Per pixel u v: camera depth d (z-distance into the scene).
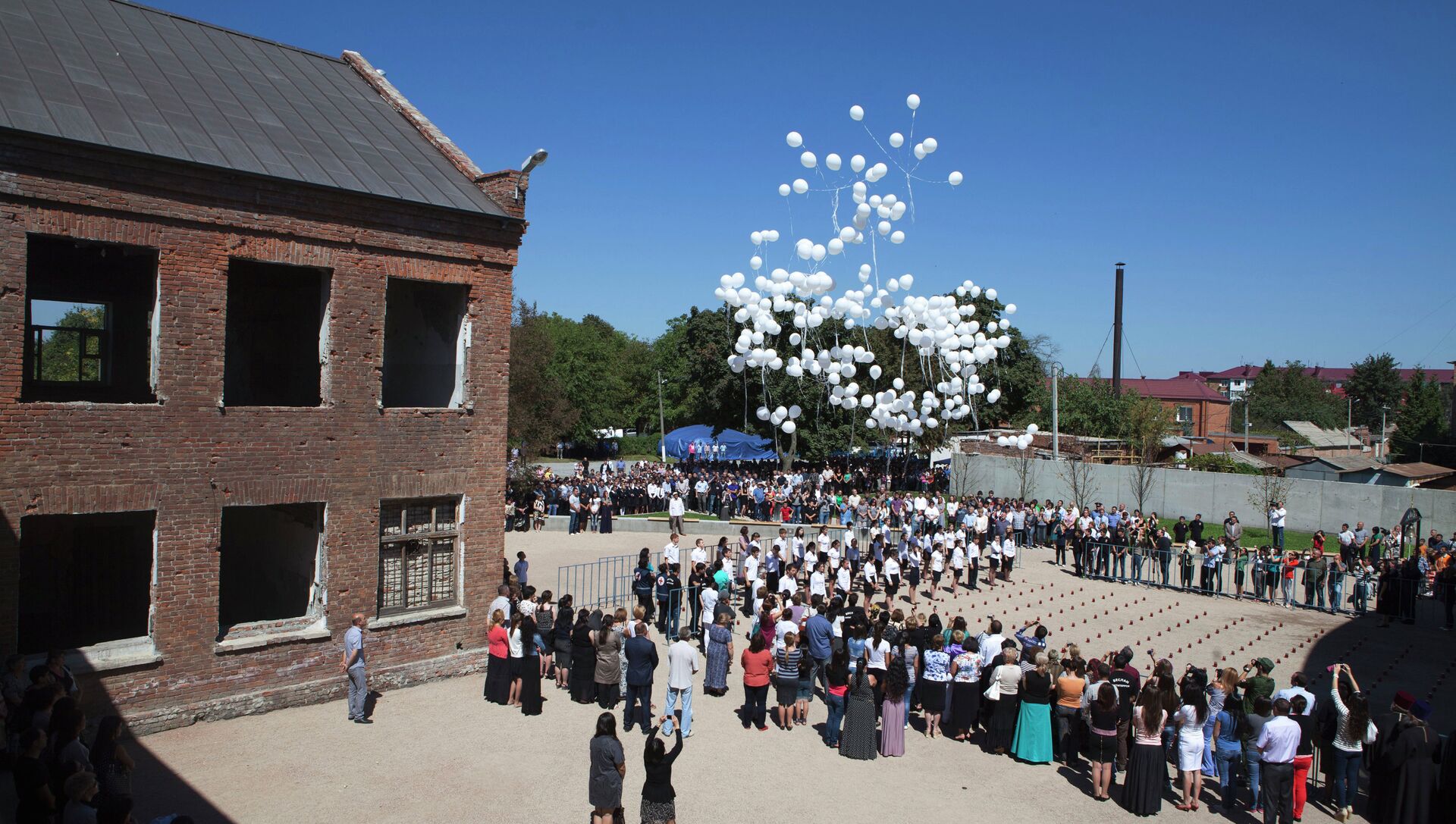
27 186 11.92
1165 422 48.47
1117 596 24.81
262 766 12.16
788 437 45.09
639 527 33.88
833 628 15.31
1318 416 94.25
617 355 97.75
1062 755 13.58
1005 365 49.69
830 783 12.39
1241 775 12.66
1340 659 19.16
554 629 16.64
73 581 17.78
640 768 12.63
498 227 16.81
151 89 15.39
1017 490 41.44
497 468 17.05
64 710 9.28
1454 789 10.85
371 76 20.67
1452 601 21.72
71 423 12.35
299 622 14.86
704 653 18.42
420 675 15.95
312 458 14.68
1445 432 56.97
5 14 15.79
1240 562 25.12
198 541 13.52
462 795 11.45
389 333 19.61
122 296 17.59
